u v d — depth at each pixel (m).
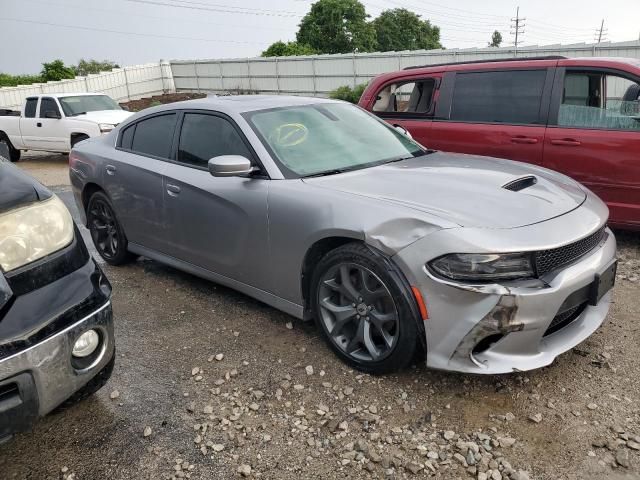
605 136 4.75
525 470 2.27
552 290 2.51
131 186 4.34
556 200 2.96
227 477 2.30
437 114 5.75
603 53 18.70
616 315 3.59
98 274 2.50
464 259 2.49
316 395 2.83
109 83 31.72
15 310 2.11
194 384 2.99
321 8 52.00
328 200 3.01
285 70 30.47
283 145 3.53
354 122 4.09
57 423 2.71
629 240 5.19
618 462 2.28
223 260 3.70
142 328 3.69
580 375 2.91
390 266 2.71
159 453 2.46
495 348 2.57
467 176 3.25
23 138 13.06
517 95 5.29
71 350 2.25
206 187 3.65
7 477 2.37
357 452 2.41
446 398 2.75
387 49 65.38
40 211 2.38
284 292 3.36
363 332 2.93
